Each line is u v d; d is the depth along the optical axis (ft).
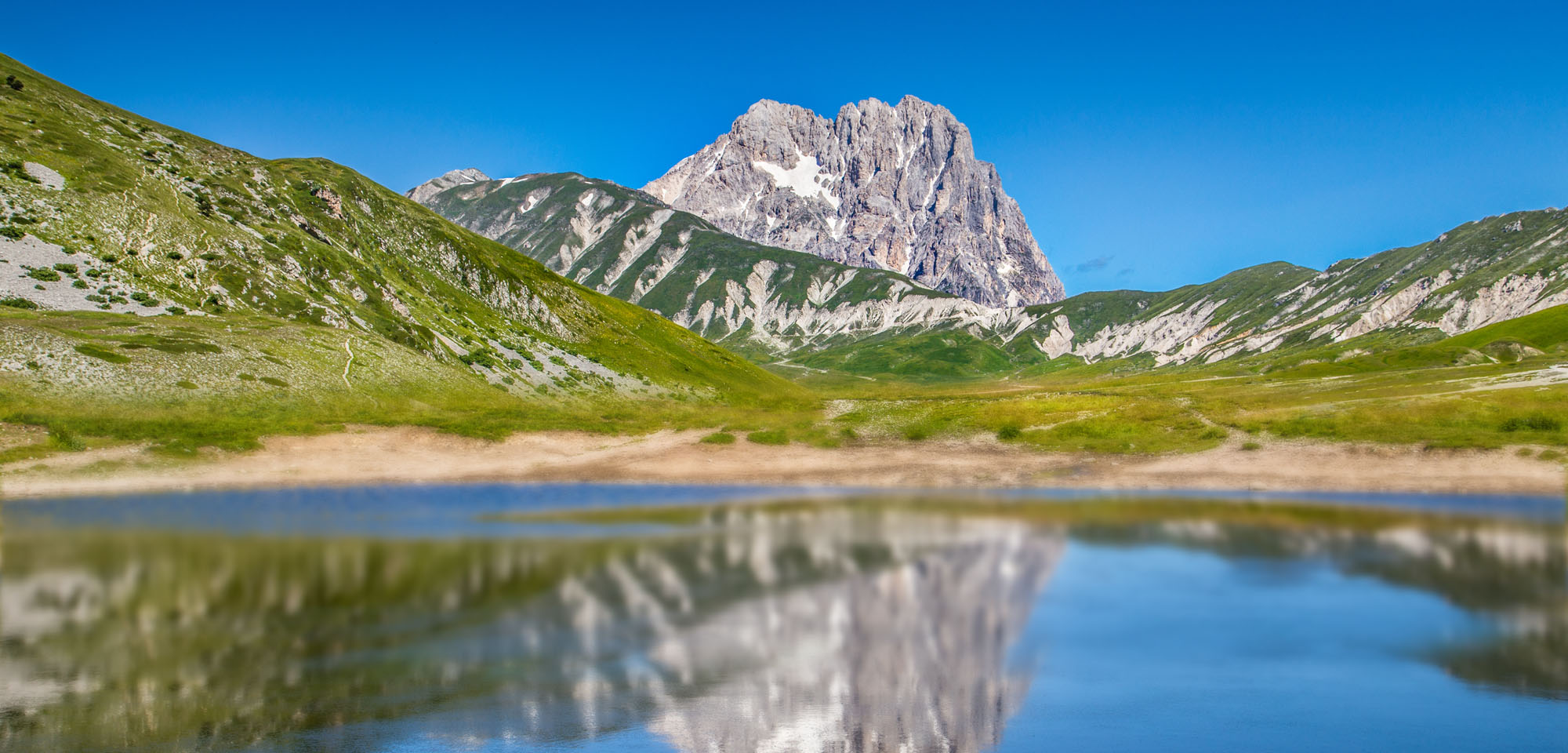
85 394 178.81
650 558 99.09
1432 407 213.46
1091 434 207.21
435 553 101.09
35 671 62.64
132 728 54.03
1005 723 55.52
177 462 160.04
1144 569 94.12
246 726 54.44
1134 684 61.87
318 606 79.05
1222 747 52.26
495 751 51.57
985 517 128.47
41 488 139.64
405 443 190.19
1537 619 75.87
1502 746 52.06
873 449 202.90
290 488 154.71
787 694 59.62
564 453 197.16
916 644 69.82
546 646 68.85
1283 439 189.37
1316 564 96.43
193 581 86.89
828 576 91.15
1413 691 60.29
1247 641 70.54
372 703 58.08
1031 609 79.00
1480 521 123.03
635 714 56.65
